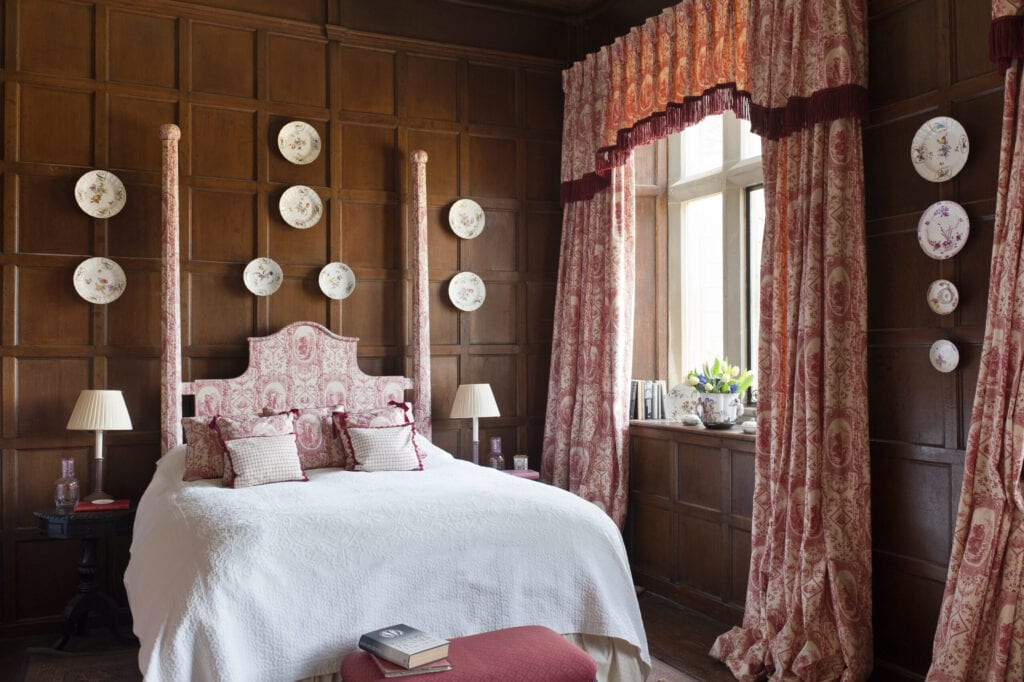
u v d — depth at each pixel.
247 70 5.11
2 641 4.39
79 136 4.69
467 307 5.66
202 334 4.95
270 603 2.75
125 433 4.73
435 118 5.62
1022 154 2.81
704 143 5.35
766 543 3.76
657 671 3.77
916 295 3.43
